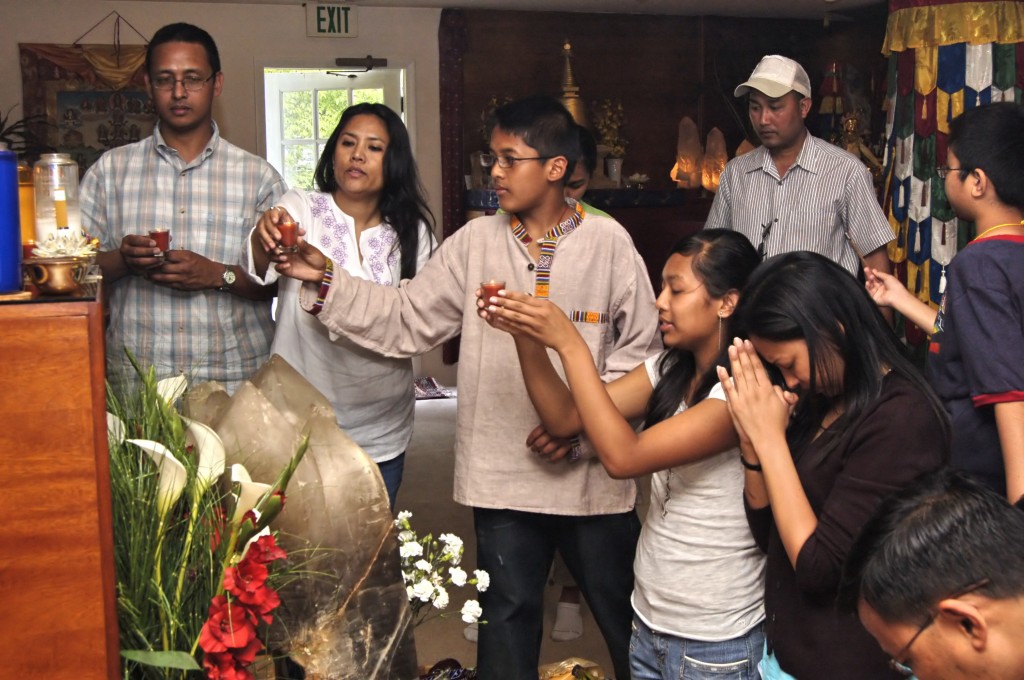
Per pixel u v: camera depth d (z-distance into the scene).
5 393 1.11
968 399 2.24
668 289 1.97
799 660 1.59
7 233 1.14
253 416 1.55
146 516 1.34
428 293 2.38
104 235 2.88
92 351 1.12
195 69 2.79
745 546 1.88
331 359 2.55
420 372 7.67
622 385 2.16
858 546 1.08
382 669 1.50
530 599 2.34
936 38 5.23
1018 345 2.11
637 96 7.82
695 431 1.80
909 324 5.34
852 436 1.55
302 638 1.48
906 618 1.01
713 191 7.83
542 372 2.07
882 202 7.17
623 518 2.37
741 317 1.65
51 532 1.13
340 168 2.60
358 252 2.62
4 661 1.14
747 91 3.60
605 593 2.37
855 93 7.69
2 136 6.64
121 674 1.27
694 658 1.91
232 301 2.85
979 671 0.98
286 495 1.50
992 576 0.97
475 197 7.17
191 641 1.34
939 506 1.04
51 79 6.85
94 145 6.93
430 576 1.92
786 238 3.58
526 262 2.28
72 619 1.15
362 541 1.52
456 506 4.64
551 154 2.19
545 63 7.62
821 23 8.01
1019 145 2.21
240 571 1.29
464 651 3.20
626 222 7.43
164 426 1.46
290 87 7.50
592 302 2.29
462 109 7.48
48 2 6.80
